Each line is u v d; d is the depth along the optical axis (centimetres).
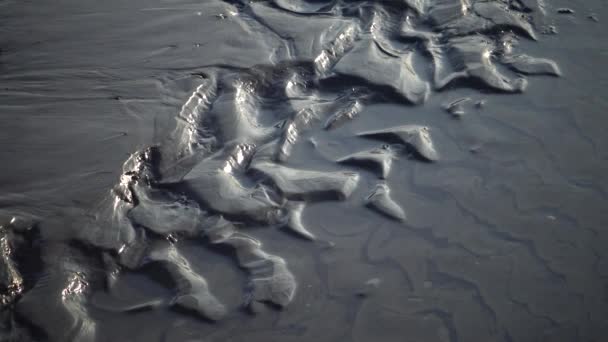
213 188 252
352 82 314
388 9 364
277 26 347
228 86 303
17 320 205
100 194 241
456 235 246
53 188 243
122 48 327
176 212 244
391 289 225
